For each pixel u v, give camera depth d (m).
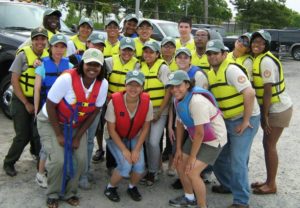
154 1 28.78
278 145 6.51
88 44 4.98
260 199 4.54
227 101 4.00
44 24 5.18
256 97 4.36
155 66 4.57
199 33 4.91
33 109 4.52
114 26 5.27
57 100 3.78
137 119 4.19
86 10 16.78
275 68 4.23
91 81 3.84
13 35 6.88
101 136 5.37
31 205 4.13
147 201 4.38
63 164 3.96
